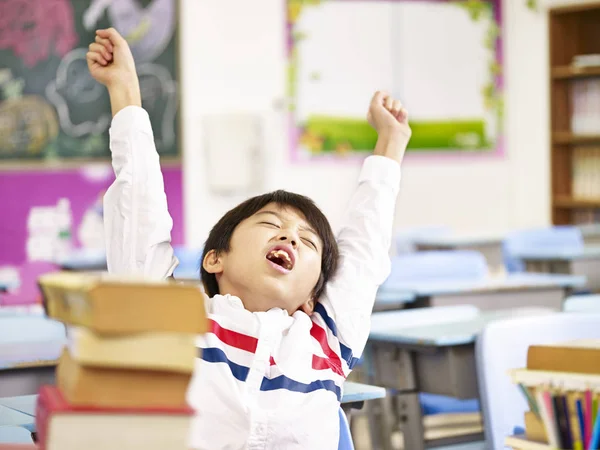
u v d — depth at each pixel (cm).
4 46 557
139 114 159
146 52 588
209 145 599
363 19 647
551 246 552
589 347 107
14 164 562
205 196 605
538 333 197
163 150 595
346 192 646
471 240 551
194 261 429
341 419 146
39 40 564
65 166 571
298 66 631
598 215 684
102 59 162
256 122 606
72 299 82
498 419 189
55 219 570
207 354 135
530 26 688
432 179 672
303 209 151
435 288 345
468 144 682
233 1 612
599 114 668
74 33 570
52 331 234
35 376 201
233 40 613
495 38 686
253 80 619
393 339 233
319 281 154
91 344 78
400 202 663
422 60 666
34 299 370
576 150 689
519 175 695
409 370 241
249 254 143
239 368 136
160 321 78
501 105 689
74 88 571
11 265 562
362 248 164
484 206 688
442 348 234
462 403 272
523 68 692
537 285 362
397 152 179
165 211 158
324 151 640
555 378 108
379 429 255
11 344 219
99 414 79
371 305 159
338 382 146
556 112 686
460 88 678
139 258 154
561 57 684
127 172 156
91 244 577
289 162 631
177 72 596
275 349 140
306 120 634
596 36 682
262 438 133
